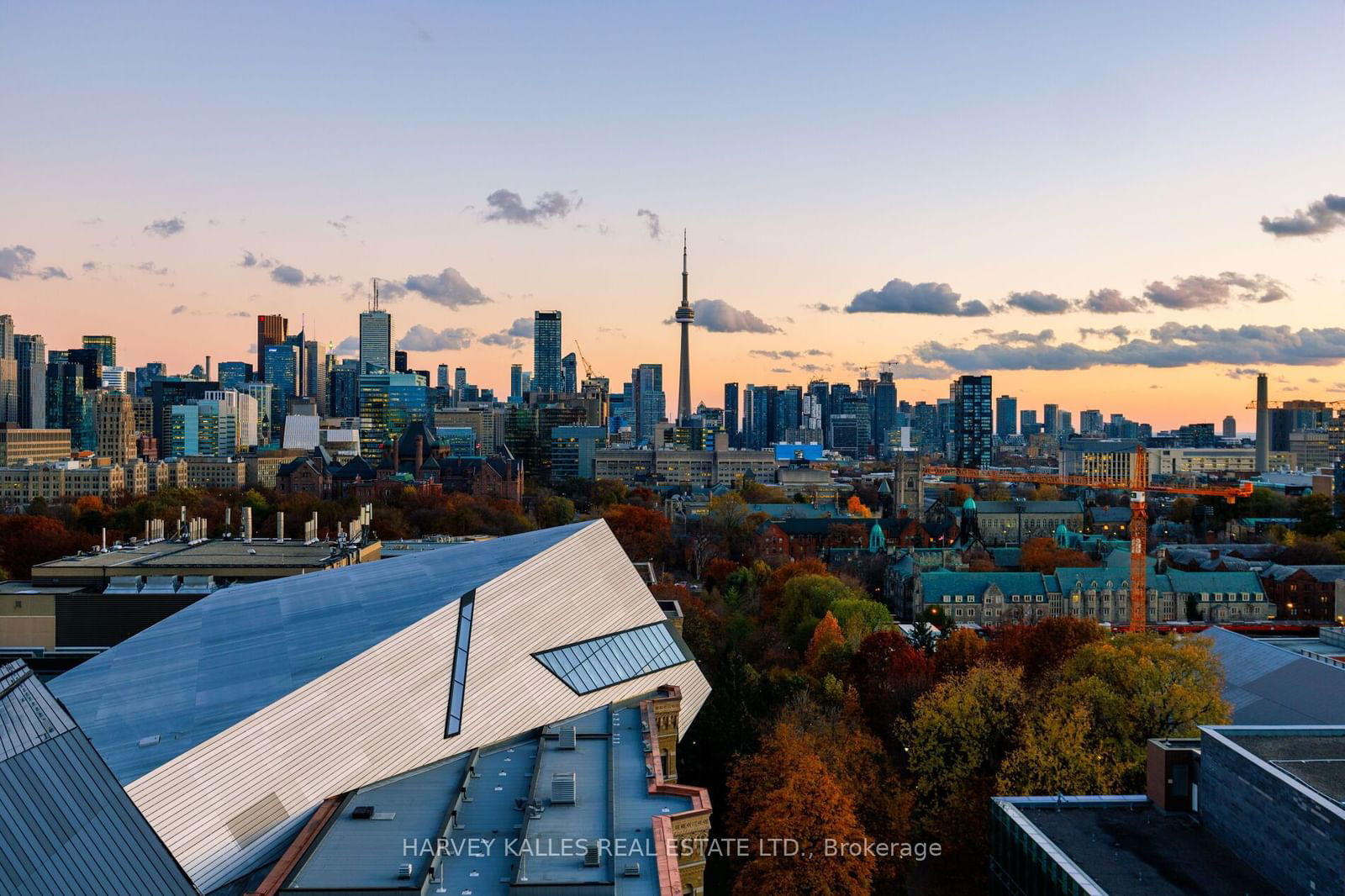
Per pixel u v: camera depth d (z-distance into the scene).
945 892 116.44
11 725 70.94
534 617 113.00
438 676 100.50
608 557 130.38
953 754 125.62
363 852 77.94
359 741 91.62
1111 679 132.12
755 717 141.38
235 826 80.62
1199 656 133.00
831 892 101.19
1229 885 87.12
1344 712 139.25
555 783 86.81
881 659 168.00
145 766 78.44
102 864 65.69
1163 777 102.31
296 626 110.12
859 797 119.19
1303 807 83.00
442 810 86.19
